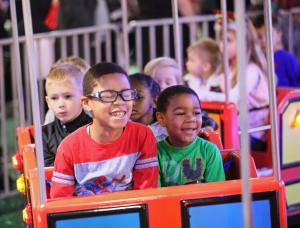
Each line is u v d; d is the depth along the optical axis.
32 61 2.94
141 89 4.16
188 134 3.59
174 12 4.95
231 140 4.95
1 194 6.76
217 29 6.72
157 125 4.09
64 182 3.40
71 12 8.92
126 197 3.14
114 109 3.30
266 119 5.66
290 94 5.21
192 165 3.65
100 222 3.11
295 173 5.25
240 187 3.20
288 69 6.37
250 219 2.65
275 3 8.04
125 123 3.34
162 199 3.15
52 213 3.07
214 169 3.64
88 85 3.35
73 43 7.33
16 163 4.44
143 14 8.48
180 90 3.61
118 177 3.40
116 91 3.29
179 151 3.65
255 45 5.73
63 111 4.12
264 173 5.26
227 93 5.01
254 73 5.63
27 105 7.27
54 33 7.07
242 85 2.59
